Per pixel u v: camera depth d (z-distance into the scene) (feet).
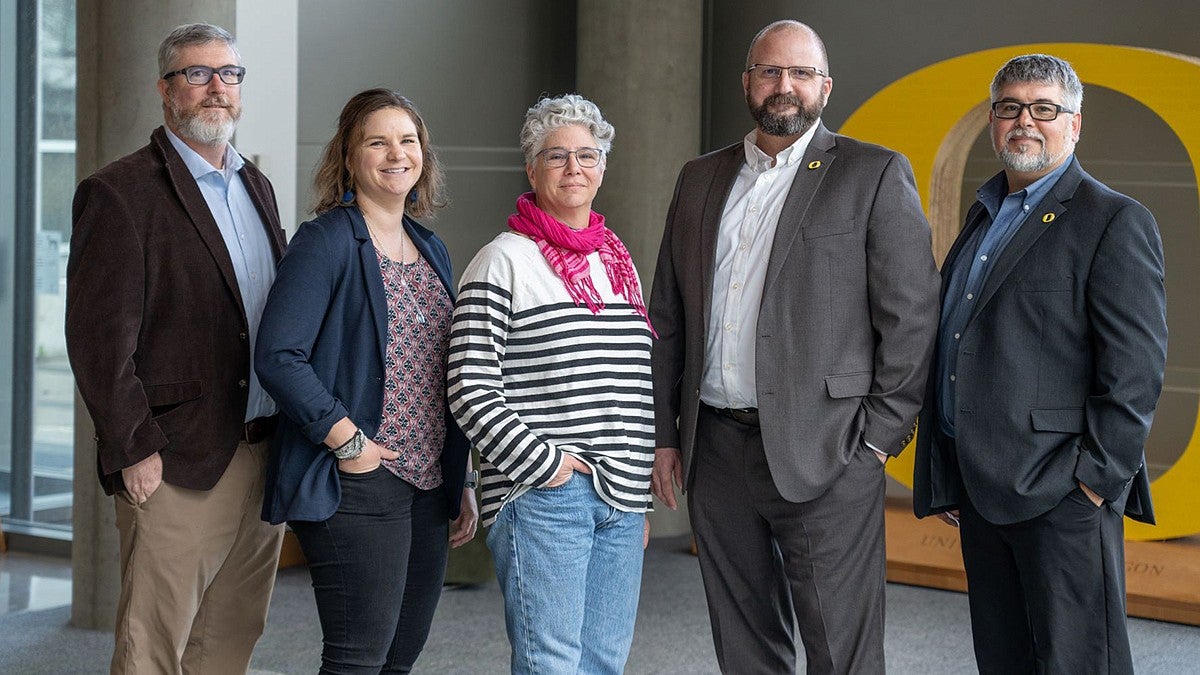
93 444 15.24
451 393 8.82
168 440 9.27
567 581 8.94
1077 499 9.20
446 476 9.36
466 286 8.94
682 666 14.05
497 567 9.23
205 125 9.48
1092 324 9.25
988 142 19.93
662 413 10.30
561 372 8.89
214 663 10.24
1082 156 19.13
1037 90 9.48
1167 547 16.24
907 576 17.98
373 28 20.35
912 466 17.90
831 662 9.65
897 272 9.39
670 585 18.01
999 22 19.67
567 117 9.11
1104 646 9.25
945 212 18.12
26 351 20.15
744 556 10.02
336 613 8.93
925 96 17.70
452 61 21.39
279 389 8.43
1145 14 18.45
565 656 9.00
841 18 21.13
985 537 9.76
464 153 21.66
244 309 9.59
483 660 14.17
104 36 14.87
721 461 9.95
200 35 9.52
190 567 9.46
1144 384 9.04
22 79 19.89
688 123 21.26
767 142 9.97
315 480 8.61
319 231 8.79
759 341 9.53
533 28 22.35
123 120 14.84
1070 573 9.25
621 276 9.29
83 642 14.80
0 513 20.36
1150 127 18.56
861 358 9.54
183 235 9.38
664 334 10.39
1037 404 9.30
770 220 9.77
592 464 8.93
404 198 9.28
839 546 9.55
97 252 9.09
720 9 22.29
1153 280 9.15
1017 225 9.68
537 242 9.04
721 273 9.91
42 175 19.93
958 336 9.80
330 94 19.88
